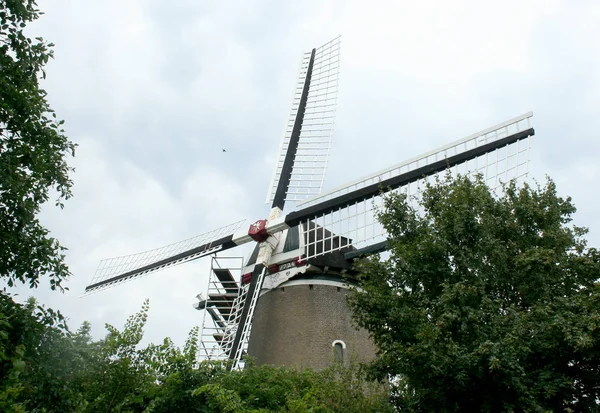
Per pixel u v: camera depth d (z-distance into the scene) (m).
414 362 14.84
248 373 21.11
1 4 13.21
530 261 15.80
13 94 13.12
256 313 28.05
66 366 12.45
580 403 14.52
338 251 27.64
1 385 10.47
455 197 17.31
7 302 12.01
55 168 14.12
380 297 16.61
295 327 25.91
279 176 31.20
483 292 15.61
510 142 23.11
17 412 9.30
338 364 18.50
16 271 13.41
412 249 17.09
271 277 28.03
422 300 16.56
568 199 18.56
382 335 16.20
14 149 13.34
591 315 13.38
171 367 15.99
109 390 14.27
